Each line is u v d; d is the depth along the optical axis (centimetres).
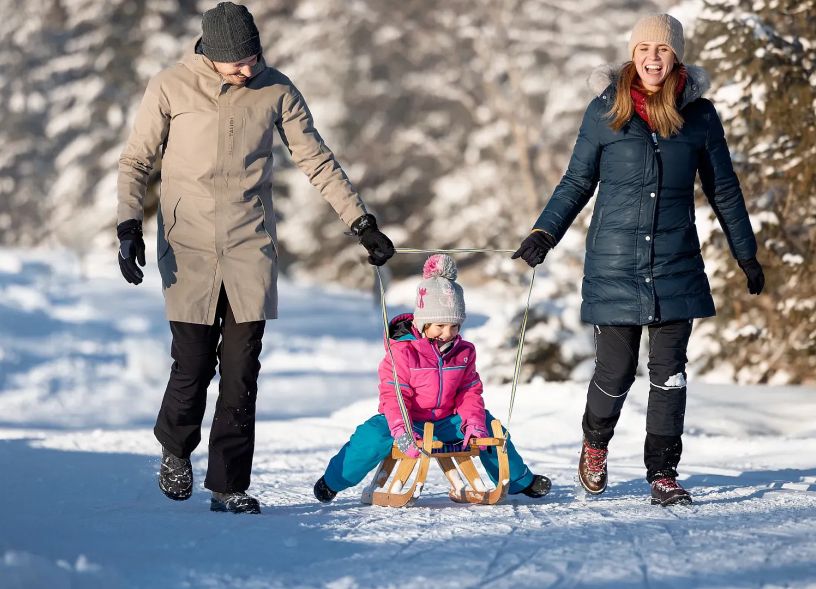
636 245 826
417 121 7362
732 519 708
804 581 527
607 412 845
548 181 6506
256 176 830
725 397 1681
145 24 7206
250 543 641
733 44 2048
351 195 848
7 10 8069
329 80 7200
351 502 877
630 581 530
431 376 842
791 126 2047
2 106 8162
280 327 4472
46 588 516
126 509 839
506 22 6556
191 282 813
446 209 7144
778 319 2177
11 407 2641
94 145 7238
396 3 6844
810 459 1170
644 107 826
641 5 6600
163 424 822
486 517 730
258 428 1641
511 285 2341
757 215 2070
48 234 8088
